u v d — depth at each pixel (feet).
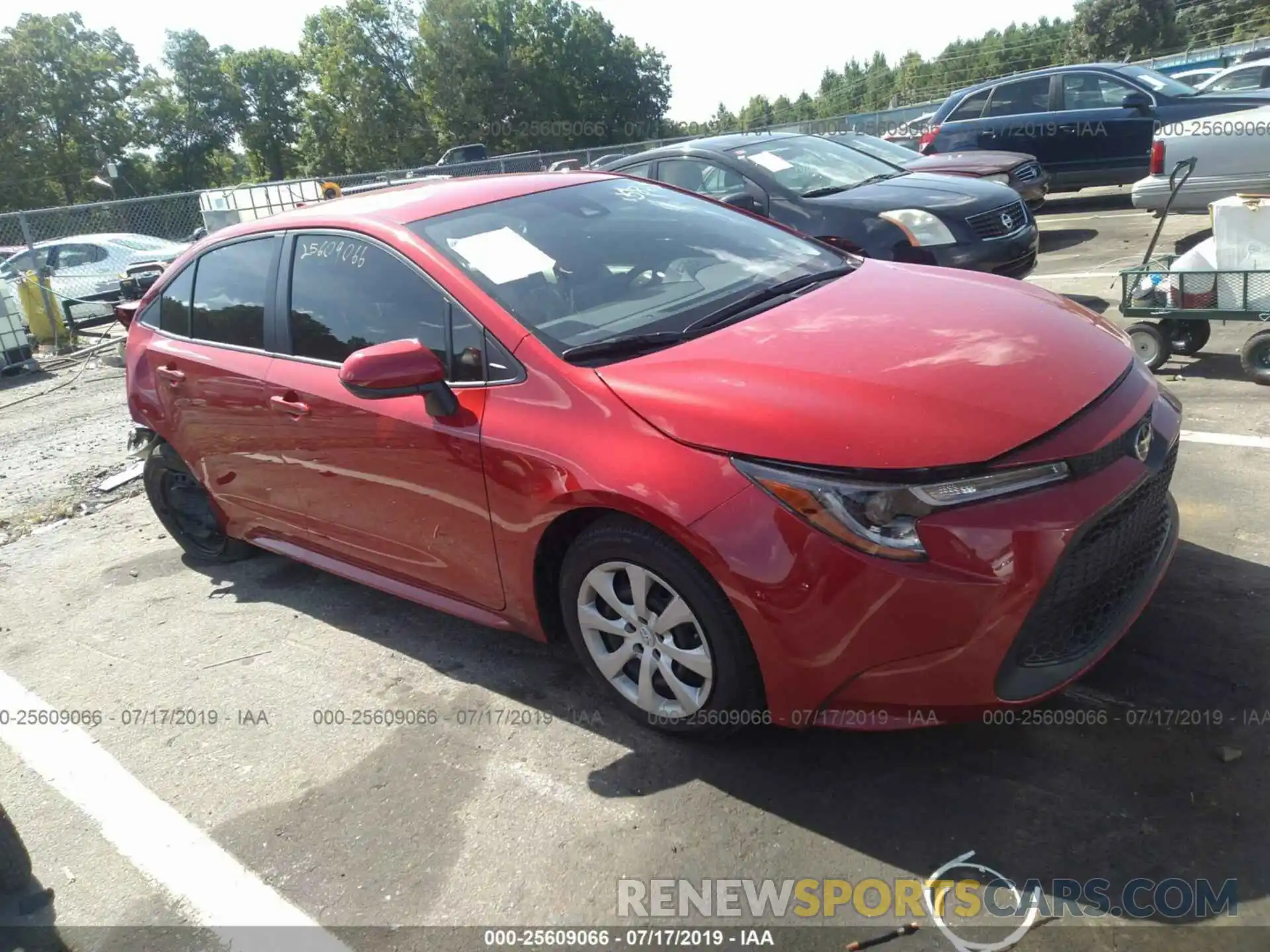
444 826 8.52
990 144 38.99
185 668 12.05
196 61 232.73
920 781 8.20
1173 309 16.44
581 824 8.29
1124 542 7.85
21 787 10.04
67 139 202.49
